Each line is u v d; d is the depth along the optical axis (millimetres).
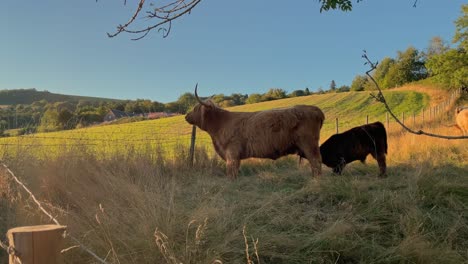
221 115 8062
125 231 3629
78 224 3754
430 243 3846
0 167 5230
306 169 8297
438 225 4430
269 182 6988
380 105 41000
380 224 4520
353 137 7840
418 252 3598
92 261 3172
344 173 8219
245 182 6938
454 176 6730
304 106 7598
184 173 7578
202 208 4328
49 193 4977
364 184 5965
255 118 7625
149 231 3562
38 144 6719
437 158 9320
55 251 1756
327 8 3949
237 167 7707
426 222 4473
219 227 3832
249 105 52750
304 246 3834
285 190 6062
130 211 4215
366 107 40656
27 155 6102
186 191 6004
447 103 31594
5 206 4531
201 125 8219
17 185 4906
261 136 7480
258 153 7613
